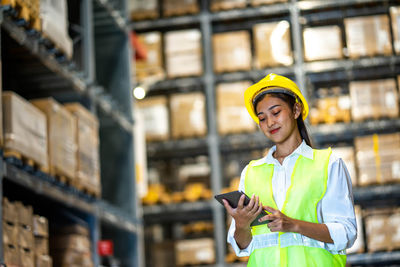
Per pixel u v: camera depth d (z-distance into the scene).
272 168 2.44
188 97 8.63
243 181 2.52
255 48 8.62
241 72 8.57
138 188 7.74
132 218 6.99
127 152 7.41
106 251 5.69
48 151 4.74
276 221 2.22
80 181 5.26
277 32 8.55
